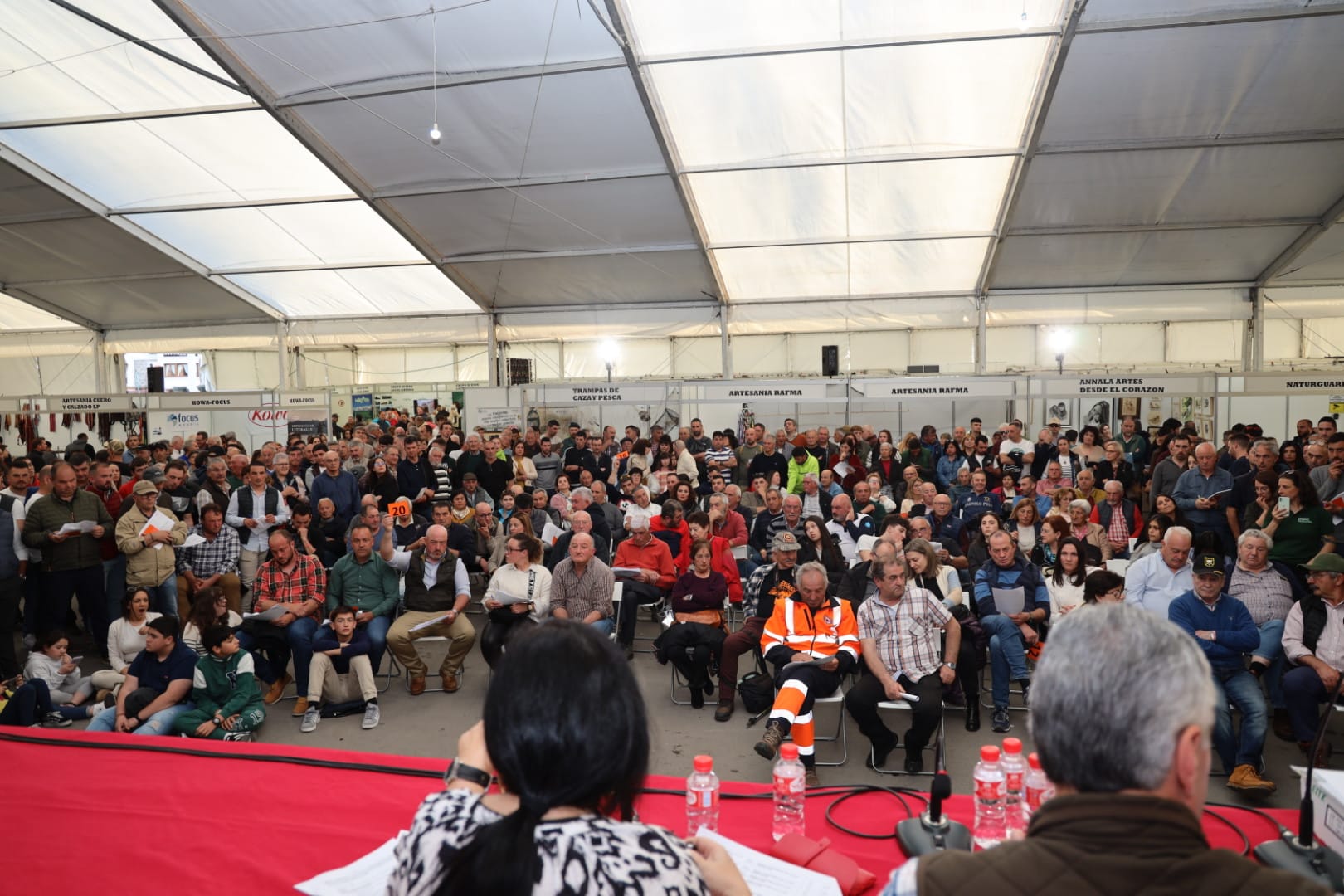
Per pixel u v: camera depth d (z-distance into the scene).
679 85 10.10
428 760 2.82
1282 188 11.52
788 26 9.12
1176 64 9.21
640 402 12.42
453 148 11.20
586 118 10.49
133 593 5.93
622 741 1.04
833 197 12.45
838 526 7.76
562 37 9.14
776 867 2.05
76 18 9.25
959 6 8.77
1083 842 0.86
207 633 5.02
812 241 13.62
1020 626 5.48
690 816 2.41
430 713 5.83
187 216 13.59
